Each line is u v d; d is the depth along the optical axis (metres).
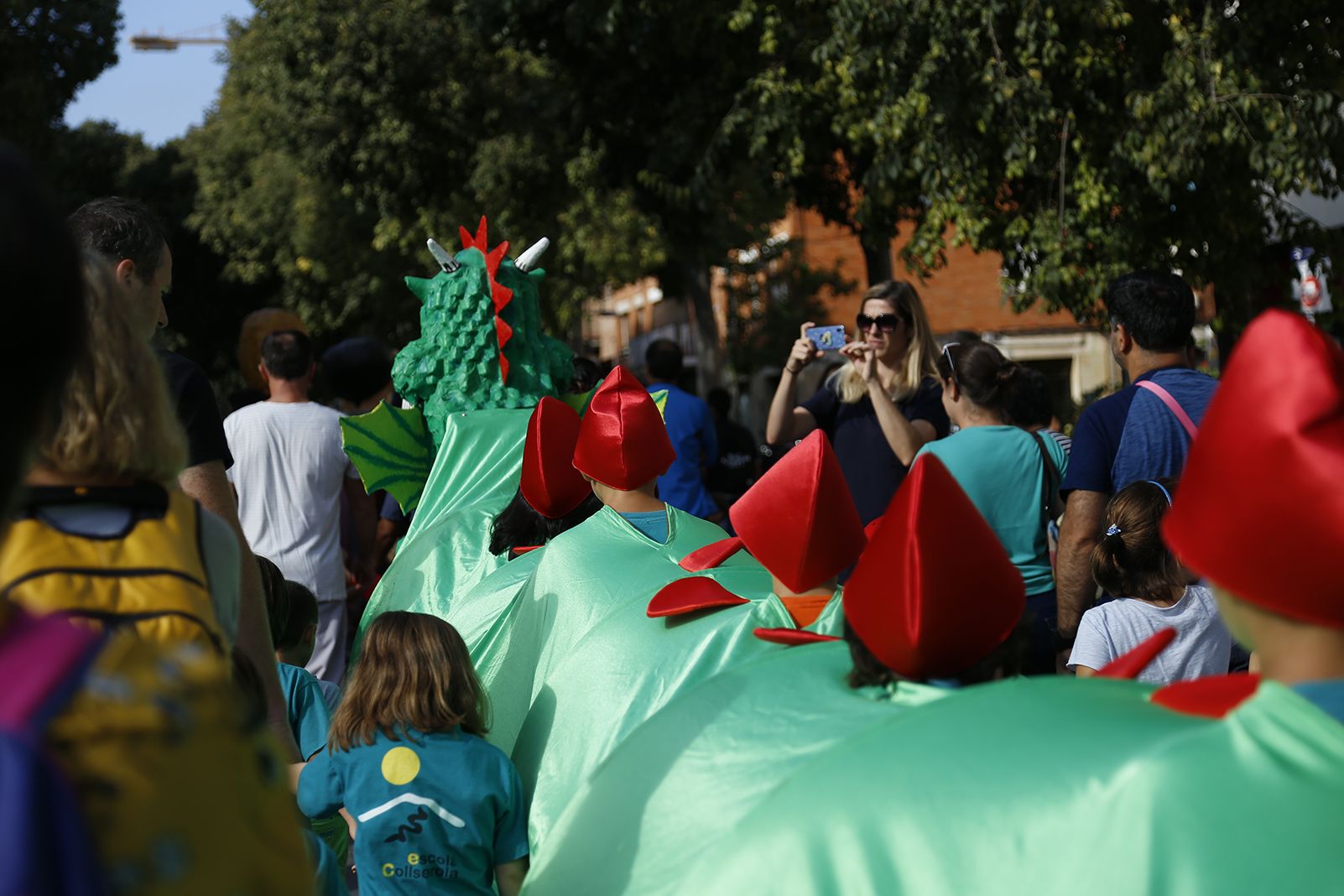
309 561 5.62
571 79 16.23
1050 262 9.77
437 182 19.64
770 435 5.47
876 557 2.17
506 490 4.84
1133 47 10.20
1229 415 1.60
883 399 4.99
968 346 4.36
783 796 1.87
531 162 18.38
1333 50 10.02
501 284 5.19
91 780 1.17
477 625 3.98
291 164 23.73
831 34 11.49
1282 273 10.61
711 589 3.07
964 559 2.12
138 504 1.75
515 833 3.23
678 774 2.28
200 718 1.28
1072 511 3.97
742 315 26.39
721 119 14.51
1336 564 1.51
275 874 1.31
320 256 24.80
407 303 25.41
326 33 18.56
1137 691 1.91
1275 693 1.56
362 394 7.18
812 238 28.86
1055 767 1.66
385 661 3.30
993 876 1.64
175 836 1.21
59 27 20.11
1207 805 1.53
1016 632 2.20
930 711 1.86
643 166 16.91
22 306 1.12
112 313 1.77
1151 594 3.61
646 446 3.63
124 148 31.16
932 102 10.09
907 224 24.95
